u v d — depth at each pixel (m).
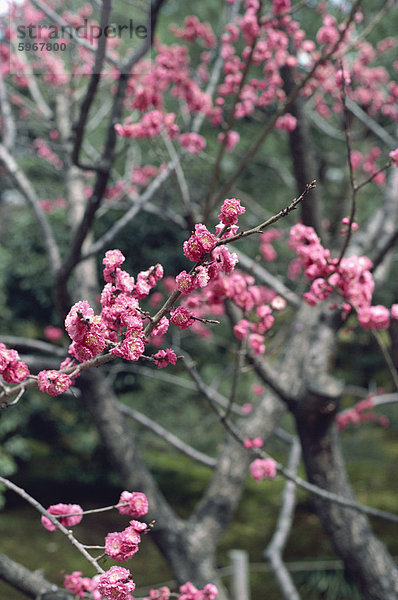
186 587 1.80
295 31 2.96
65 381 1.09
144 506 1.35
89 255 2.90
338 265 1.85
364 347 10.38
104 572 1.13
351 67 4.56
